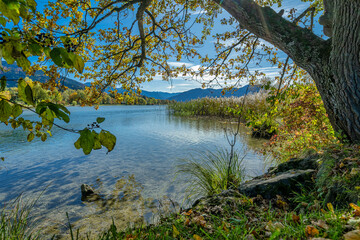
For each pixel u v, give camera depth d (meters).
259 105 12.38
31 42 1.04
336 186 2.29
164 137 10.85
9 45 0.96
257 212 2.42
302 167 3.37
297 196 2.63
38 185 4.90
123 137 10.96
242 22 3.46
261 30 3.32
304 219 1.90
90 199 4.16
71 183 4.99
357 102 2.85
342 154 2.76
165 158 7.01
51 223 3.31
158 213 3.55
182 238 1.94
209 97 22.39
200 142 9.47
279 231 1.58
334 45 2.89
